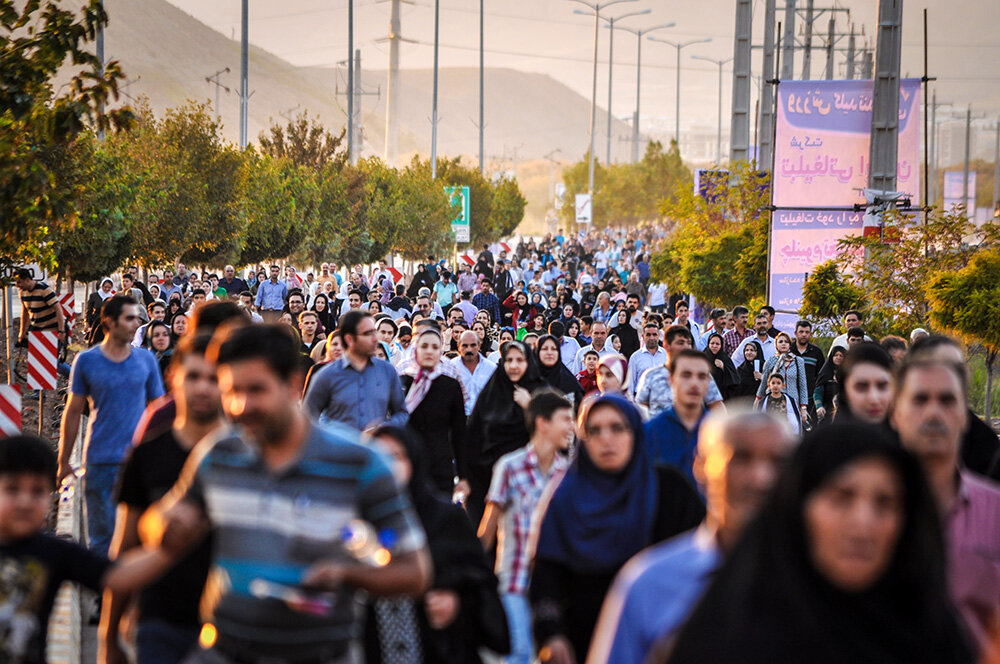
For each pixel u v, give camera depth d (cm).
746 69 9881
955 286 5531
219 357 1105
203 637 1188
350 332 2789
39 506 1295
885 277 6475
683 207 9962
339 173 14362
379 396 2823
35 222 3612
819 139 7562
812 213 7588
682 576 939
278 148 14950
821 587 781
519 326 6800
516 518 1948
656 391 2859
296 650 1118
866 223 7112
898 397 1419
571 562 1535
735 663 765
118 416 2527
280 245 12219
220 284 8819
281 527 1112
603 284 12300
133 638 1496
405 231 16462
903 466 774
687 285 9000
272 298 8619
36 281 5459
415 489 1619
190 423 1639
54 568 1307
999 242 6256
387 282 10094
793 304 7638
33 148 3841
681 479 1620
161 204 9044
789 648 760
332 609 1136
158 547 1159
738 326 5231
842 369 2028
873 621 771
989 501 1356
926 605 782
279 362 1102
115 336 2536
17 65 3369
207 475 1147
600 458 1558
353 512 1123
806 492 775
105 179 7188
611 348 4412
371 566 1111
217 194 10431
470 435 2877
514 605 1872
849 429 781
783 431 1049
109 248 7456
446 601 1541
